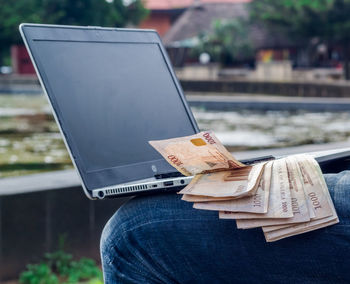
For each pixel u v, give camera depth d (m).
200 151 0.89
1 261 2.60
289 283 0.87
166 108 1.31
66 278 2.62
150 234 0.91
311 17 26.78
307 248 0.83
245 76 28.53
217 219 0.88
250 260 0.87
